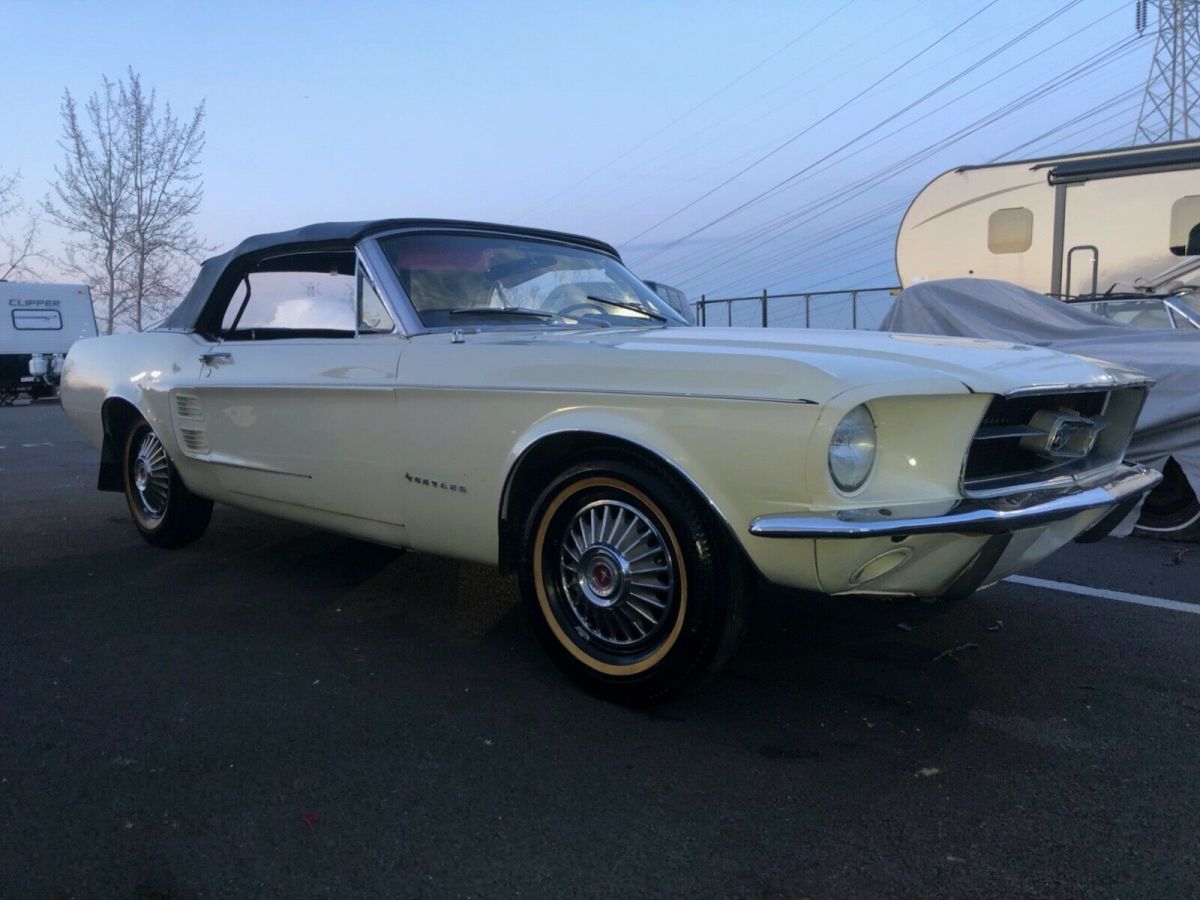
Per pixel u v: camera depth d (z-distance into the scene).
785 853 2.30
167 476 5.00
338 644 3.71
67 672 3.42
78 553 5.12
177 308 5.06
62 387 5.63
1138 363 5.07
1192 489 5.04
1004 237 9.81
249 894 2.15
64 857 2.29
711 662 2.91
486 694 3.23
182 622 3.97
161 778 2.66
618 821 2.45
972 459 2.88
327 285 4.03
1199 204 8.68
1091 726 2.99
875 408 2.63
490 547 3.37
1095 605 4.17
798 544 2.66
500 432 3.21
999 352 3.11
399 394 3.48
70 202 29.81
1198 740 2.89
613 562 3.08
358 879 2.21
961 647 3.66
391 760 2.77
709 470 2.75
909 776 2.68
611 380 2.95
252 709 3.11
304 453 3.94
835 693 3.24
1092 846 2.33
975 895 2.14
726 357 2.79
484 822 2.44
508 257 4.20
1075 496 2.90
